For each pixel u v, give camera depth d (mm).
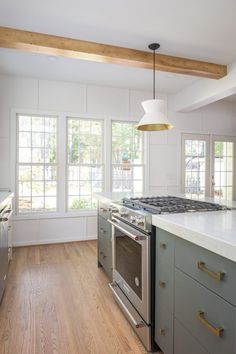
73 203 4395
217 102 5320
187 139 5090
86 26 2553
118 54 2953
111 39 2805
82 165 4438
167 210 1721
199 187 5211
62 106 4203
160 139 4879
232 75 3428
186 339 1312
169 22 2500
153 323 1667
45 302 2285
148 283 1664
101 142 4555
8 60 3391
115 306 2232
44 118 4215
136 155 4793
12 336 1815
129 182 4734
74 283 2678
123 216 2092
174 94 4910
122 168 4684
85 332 1870
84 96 4328
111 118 4504
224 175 5453
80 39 2797
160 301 1591
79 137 4418
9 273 2920
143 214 1729
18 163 4070
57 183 4254
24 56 3268
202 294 1188
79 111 4301
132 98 4637
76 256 3535
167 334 1503
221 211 1729
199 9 2301
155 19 2449
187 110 4805
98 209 3119
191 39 2826
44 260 3365
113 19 2445
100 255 3031
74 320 2020
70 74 3900
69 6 2246
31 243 4078
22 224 4039
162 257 1567
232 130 5461
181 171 5043
